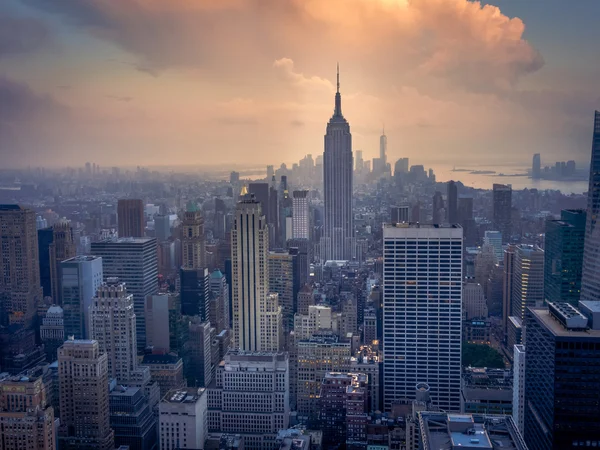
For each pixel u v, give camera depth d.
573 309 178.62
